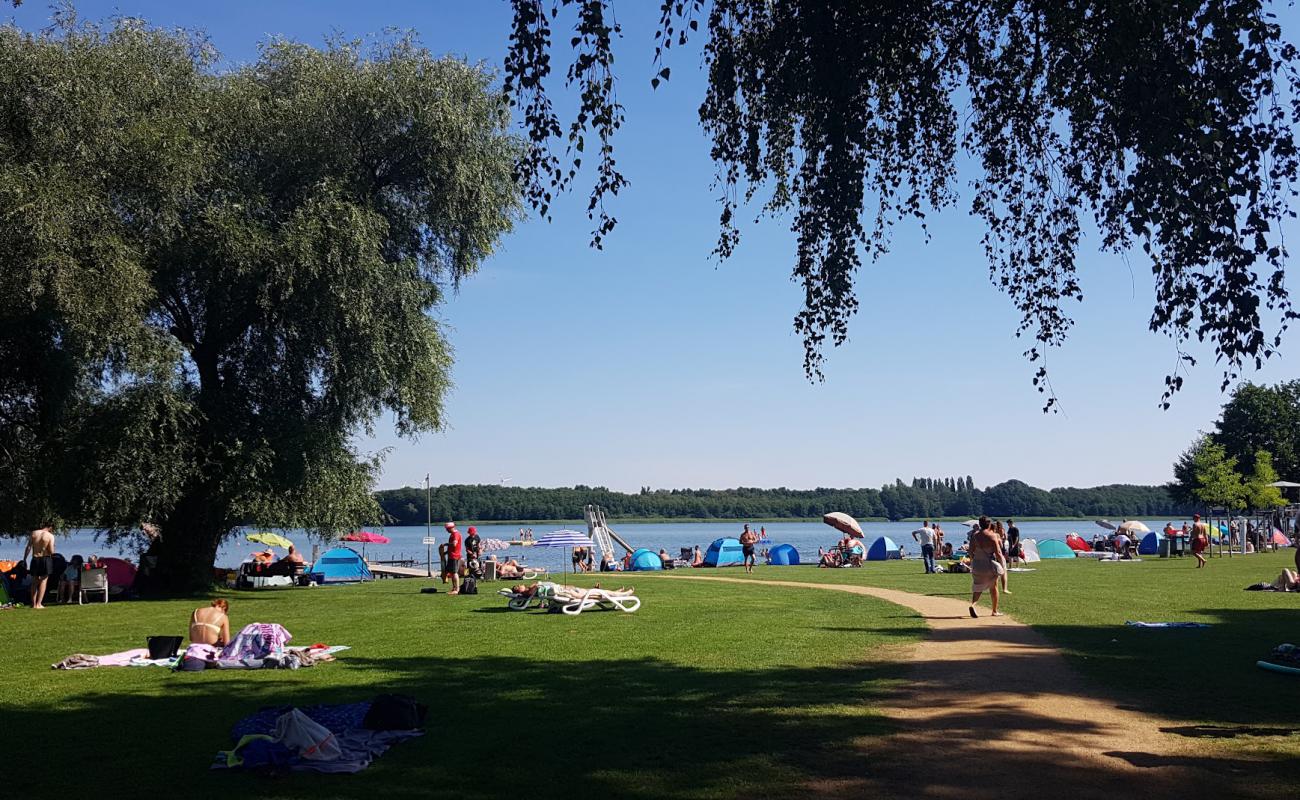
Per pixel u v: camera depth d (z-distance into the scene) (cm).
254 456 2517
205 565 2866
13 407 2428
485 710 945
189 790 679
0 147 2178
